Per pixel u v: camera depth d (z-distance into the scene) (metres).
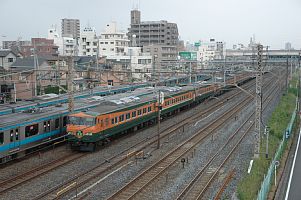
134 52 96.94
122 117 31.34
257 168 23.09
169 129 36.41
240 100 58.78
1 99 45.94
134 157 25.98
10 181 20.41
